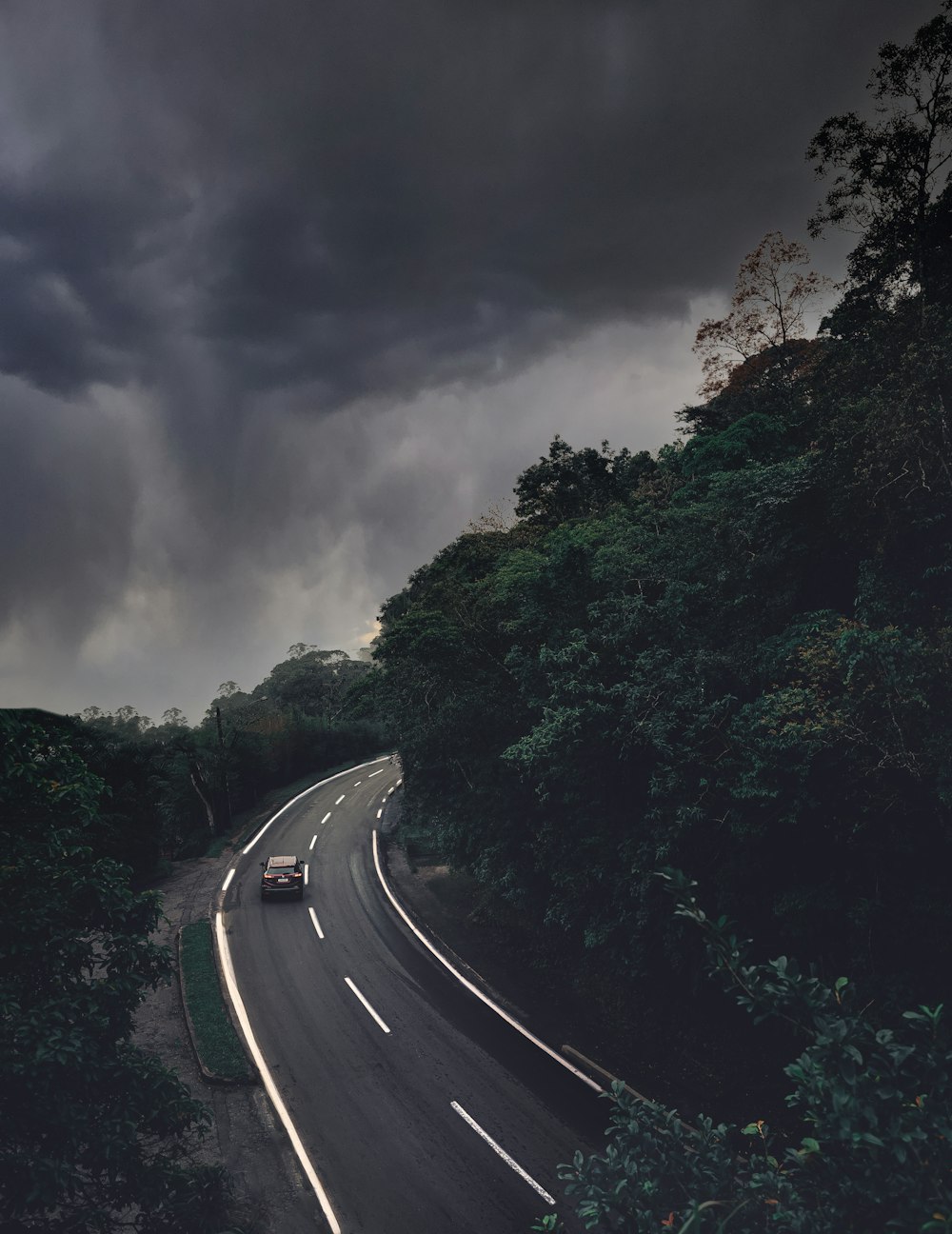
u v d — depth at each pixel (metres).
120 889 10.20
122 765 34.97
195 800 46.75
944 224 18.14
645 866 17.80
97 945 24.95
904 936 14.79
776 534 16.83
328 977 25.88
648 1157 5.22
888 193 19.20
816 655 14.09
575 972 24.55
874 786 14.80
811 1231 4.44
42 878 9.81
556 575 21.47
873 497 14.15
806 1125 16.53
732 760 16.08
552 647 21.00
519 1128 17.61
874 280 18.47
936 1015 4.67
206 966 26.25
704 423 37.91
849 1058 4.48
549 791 22.02
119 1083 9.69
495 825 24.95
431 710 27.83
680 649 18.23
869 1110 4.25
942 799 12.24
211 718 72.56
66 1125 8.50
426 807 29.86
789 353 39.16
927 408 13.54
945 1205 4.09
